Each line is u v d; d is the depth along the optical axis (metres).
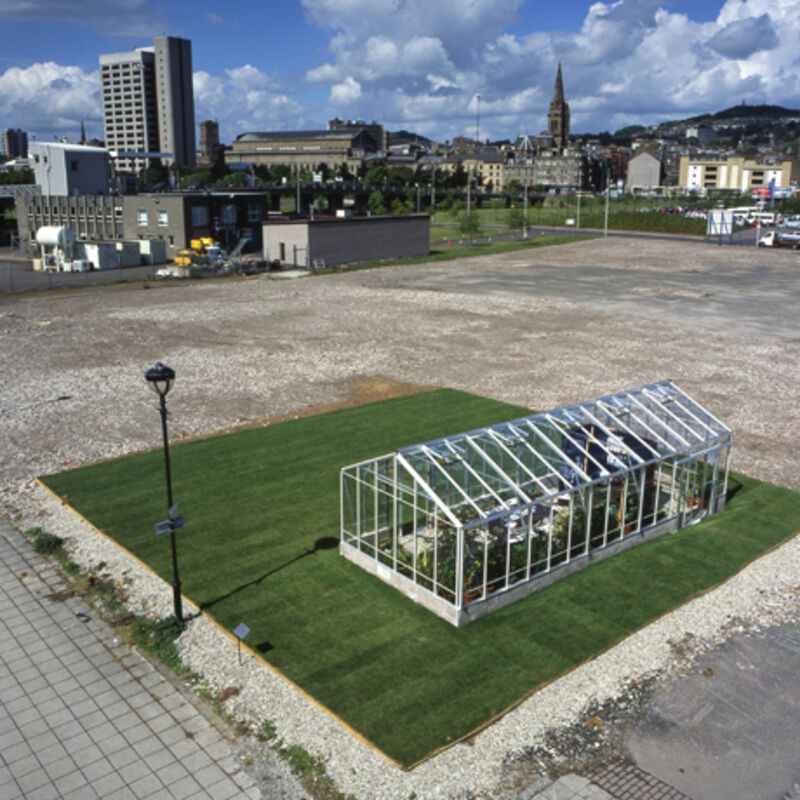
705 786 13.38
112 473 27.03
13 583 20.00
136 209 97.19
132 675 16.30
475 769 13.55
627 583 20.08
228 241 103.94
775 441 31.06
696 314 59.78
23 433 31.23
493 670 16.27
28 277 81.44
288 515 23.73
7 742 14.30
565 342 49.28
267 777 13.42
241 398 36.56
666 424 24.34
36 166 109.12
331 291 71.31
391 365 43.19
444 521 18.23
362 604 18.78
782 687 16.14
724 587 20.00
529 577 19.34
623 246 117.00
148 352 45.94
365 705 15.09
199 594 19.23
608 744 14.33
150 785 13.25
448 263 95.38
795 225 152.50
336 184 190.00
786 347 48.59
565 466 21.25
